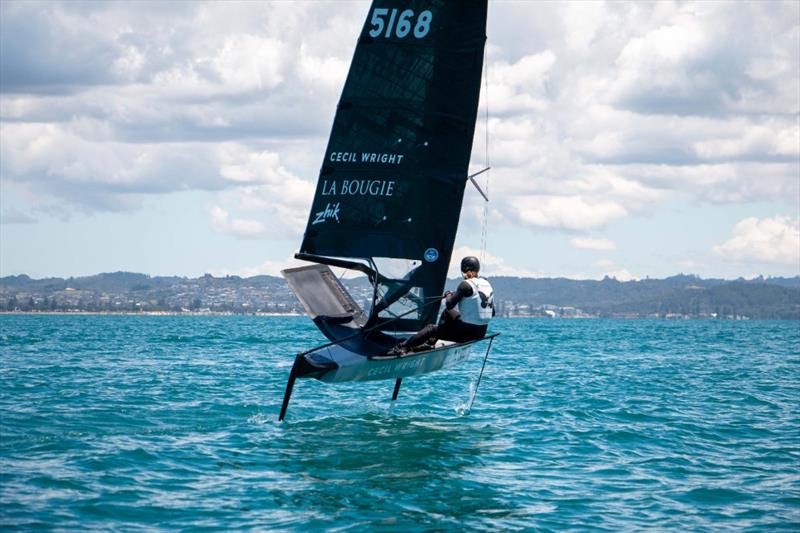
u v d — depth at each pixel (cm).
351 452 2239
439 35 2589
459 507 1759
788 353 7556
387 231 2625
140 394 3316
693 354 7181
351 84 2600
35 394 3247
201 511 1683
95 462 2020
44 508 1659
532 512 1738
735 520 1705
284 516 1667
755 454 2322
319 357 2397
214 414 2819
